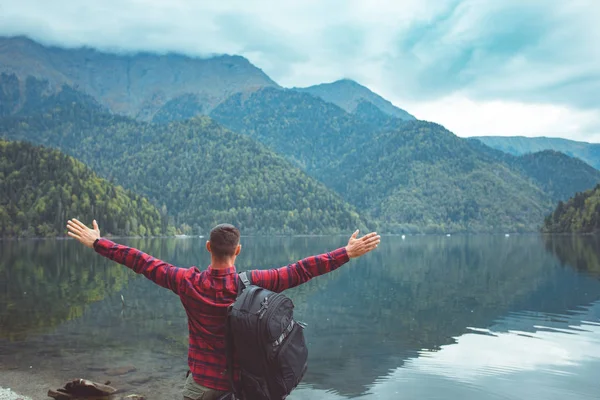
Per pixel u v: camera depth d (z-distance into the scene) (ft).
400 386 40.19
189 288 13.26
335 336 60.44
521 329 62.34
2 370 44.96
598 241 383.24
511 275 138.00
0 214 599.57
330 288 113.60
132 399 37.22
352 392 38.75
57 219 617.62
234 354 12.56
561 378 41.37
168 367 46.19
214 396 13.21
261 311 11.82
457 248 354.33
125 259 13.83
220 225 13.61
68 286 112.16
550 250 274.77
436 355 50.19
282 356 11.89
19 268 164.66
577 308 77.66
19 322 68.54
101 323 67.87
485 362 47.01
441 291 105.40
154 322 68.69
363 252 13.61
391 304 87.66
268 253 285.43
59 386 40.60
